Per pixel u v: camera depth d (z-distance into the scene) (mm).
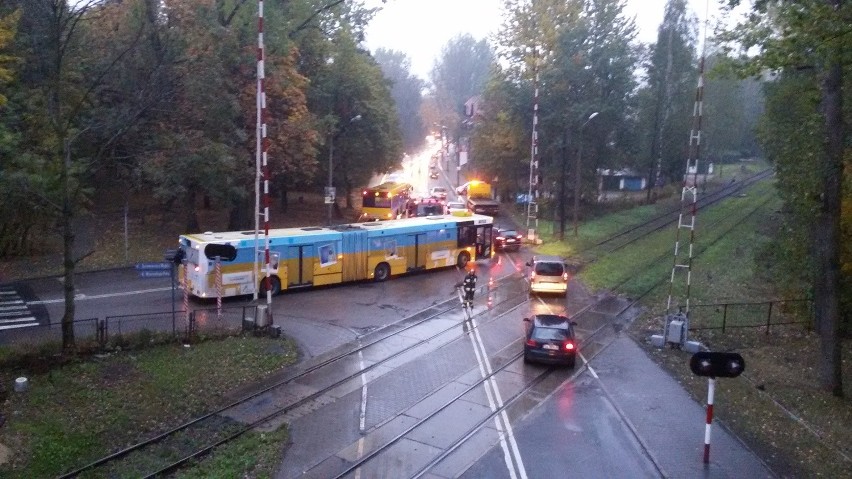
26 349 18844
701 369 14672
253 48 36938
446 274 37938
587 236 50969
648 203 68438
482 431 16391
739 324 26844
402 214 60125
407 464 14422
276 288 30844
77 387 17484
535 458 14945
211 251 26422
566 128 55344
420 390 19062
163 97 23641
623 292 32938
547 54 58500
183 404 17375
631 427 16766
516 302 30922
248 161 38188
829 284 19125
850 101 20109
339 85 52438
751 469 14602
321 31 47219
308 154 43531
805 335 25328
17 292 28234
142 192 51812
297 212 57781
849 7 14953
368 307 29109
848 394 19469
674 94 69000
